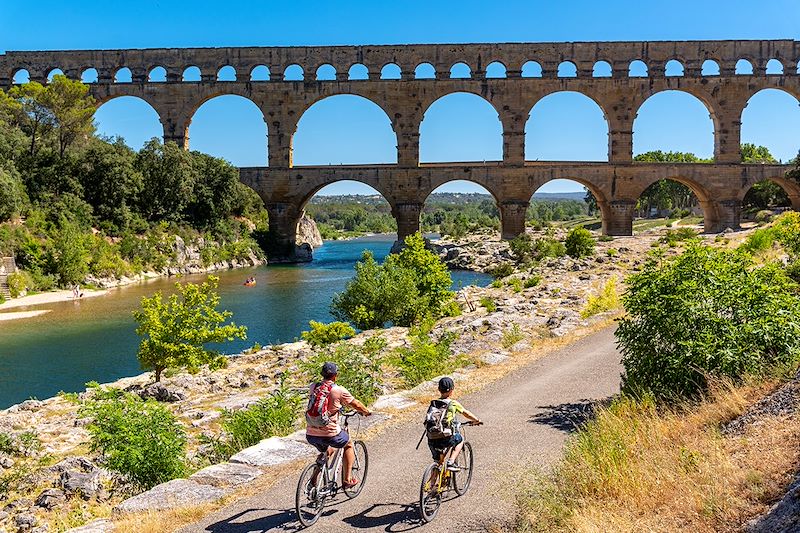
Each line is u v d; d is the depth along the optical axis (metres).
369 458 16.00
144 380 32.03
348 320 47.62
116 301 64.06
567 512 11.48
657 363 17.31
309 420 12.57
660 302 17.56
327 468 12.66
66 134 95.81
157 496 14.15
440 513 12.60
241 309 58.12
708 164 104.38
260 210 130.25
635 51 103.56
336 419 12.63
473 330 34.88
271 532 12.14
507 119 104.31
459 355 28.23
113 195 92.94
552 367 25.25
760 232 50.19
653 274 18.61
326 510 12.96
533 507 11.96
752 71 103.81
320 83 104.19
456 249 104.56
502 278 70.50
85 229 85.25
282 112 105.00
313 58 104.62
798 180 102.56
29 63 104.75
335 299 47.47
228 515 13.06
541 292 51.22
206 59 104.69
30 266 72.06
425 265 49.06
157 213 100.75
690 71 103.69
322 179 106.62
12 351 41.94
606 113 104.62
